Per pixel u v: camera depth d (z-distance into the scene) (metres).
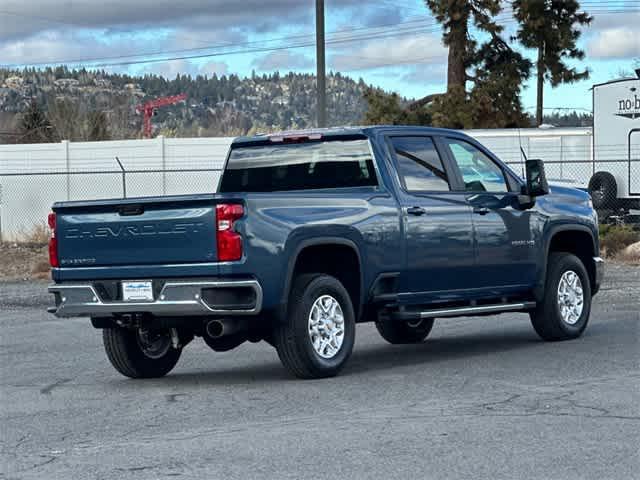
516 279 12.55
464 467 6.75
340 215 10.70
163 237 10.12
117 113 79.12
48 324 17.05
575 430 7.75
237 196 9.91
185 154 43.78
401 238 11.27
